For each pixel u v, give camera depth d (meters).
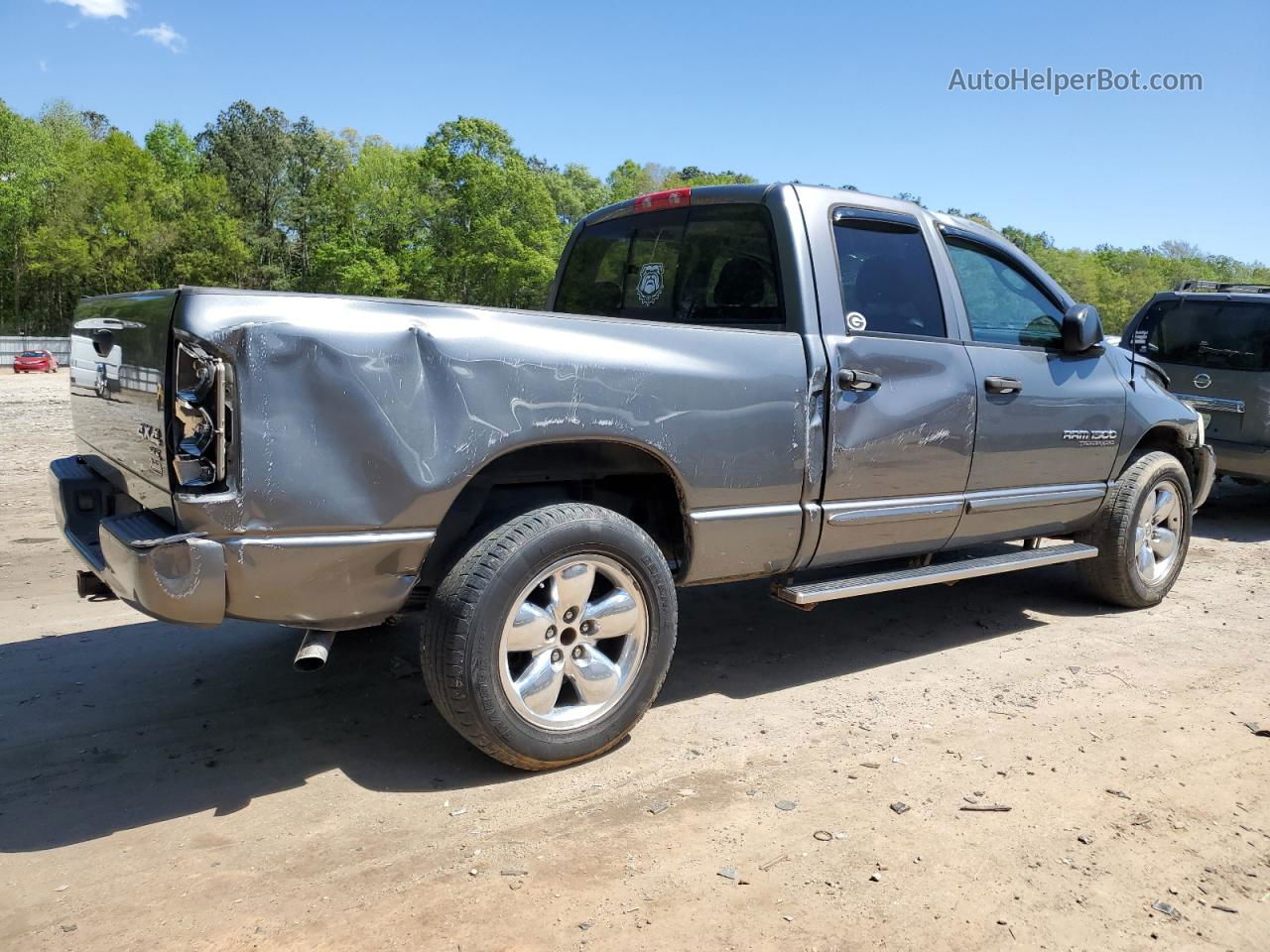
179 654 4.48
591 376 3.17
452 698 3.01
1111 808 3.08
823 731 3.68
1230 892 2.63
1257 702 4.05
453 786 3.18
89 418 3.52
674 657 4.55
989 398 4.40
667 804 3.06
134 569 2.64
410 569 2.96
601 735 3.31
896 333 4.14
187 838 2.83
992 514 4.55
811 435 3.77
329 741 3.54
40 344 52.41
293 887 2.57
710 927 2.41
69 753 3.41
